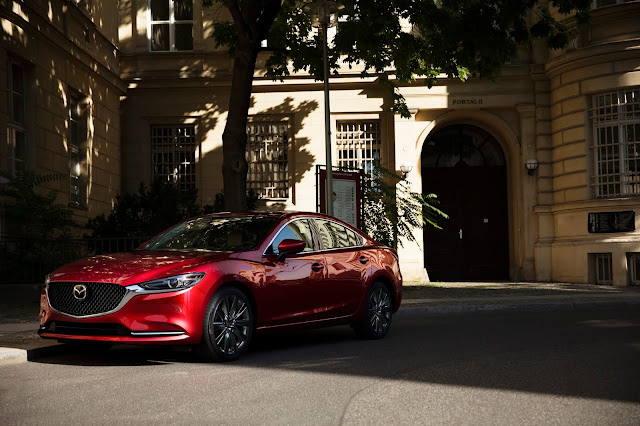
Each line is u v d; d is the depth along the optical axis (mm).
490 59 15352
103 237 18203
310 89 22875
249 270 7949
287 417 5109
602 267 20516
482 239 23672
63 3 18562
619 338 9367
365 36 16109
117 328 7188
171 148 23328
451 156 23766
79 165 20094
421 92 22516
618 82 20156
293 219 8953
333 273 9055
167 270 7359
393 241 19344
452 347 8750
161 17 23344
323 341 9586
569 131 21281
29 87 17047
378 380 6539
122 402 5652
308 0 19516
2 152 15609
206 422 4977
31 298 15375
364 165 23016
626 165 20266
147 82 22984
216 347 7520
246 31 14984
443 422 4941
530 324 11367
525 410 5285
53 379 6750
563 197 21547
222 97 23000
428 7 15758
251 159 23141
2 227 15586
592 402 5543
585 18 15672
